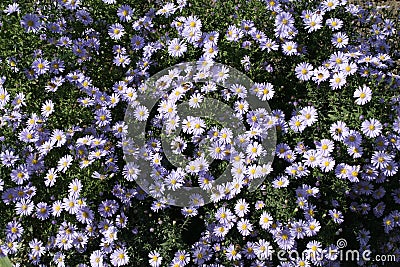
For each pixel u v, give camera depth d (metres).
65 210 1.22
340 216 1.20
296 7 1.31
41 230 1.23
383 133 1.24
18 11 1.26
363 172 1.23
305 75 1.26
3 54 1.26
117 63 1.31
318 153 1.21
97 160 1.22
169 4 1.32
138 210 1.23
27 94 1.27
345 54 1.26
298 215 1.20
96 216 1.22
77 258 1.22
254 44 1.27
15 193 1.21
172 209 1.24
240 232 1.21
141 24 1.32
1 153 1.22
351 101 1.24
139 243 1.22
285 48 1.27
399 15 1.48
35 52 1.26
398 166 1.26
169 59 1.29
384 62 1.31
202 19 1.30
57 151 1.24
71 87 1.28
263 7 1.28
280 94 1.29
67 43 1.28
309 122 1.23
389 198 1.28
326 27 1.29
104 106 1.27
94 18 1.33
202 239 1.21
